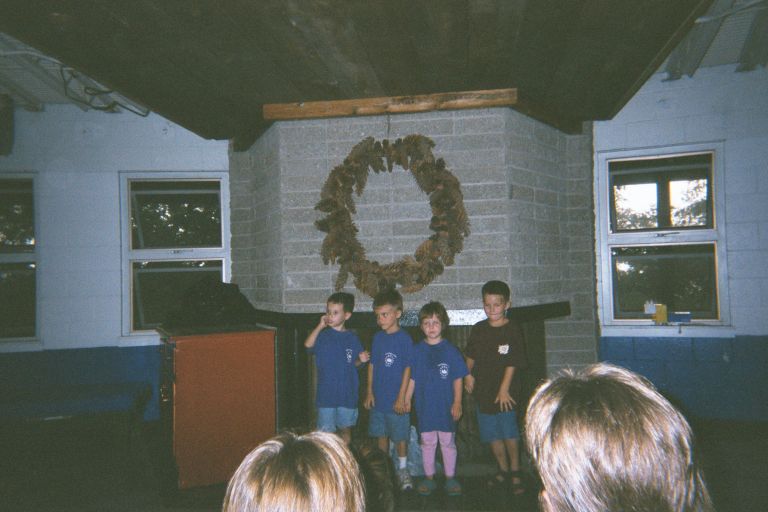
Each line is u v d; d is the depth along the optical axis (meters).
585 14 2.48
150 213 5.13
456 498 3.04
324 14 2.44
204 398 3.19
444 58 2.98
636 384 0.69
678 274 4.61
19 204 5.01
